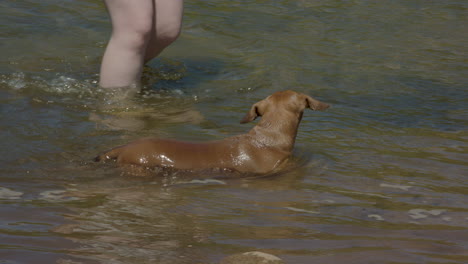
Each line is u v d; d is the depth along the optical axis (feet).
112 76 24.40
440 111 24.53
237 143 18.72
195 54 30.76
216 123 22.07
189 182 16.92
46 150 18.57
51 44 30.66
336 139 20.94
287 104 19.84
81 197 15.34
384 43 34.12
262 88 26.40
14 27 32.60
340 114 23.53
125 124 21.43
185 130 21.16
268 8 39.50
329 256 12.26
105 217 14.05
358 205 15.65
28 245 12.04
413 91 26.91
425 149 20.30
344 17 38.58
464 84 28.25
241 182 17.19
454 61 31.78
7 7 35.70
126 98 24.07
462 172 18.37
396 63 30.83
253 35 34.06
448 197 16.38
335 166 18.60
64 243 12.34
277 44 32.73
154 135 20.51
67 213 14.17
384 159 19.29
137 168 17.37
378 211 15.25
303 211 15.12
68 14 35.70
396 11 40.83
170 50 31.12
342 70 29.25
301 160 19.02
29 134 19.75
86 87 24.86
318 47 32.63
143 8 23.49
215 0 40.37
